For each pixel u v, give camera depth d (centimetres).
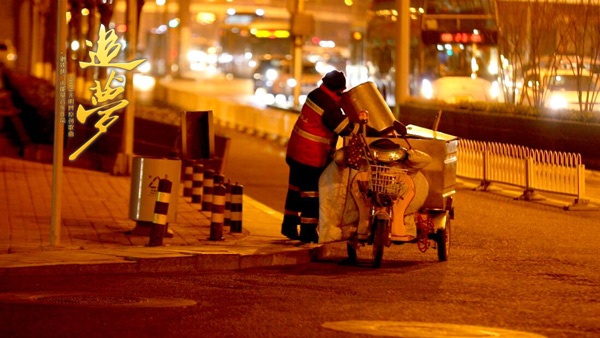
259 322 1218
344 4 11694
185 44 12144
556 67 3991
